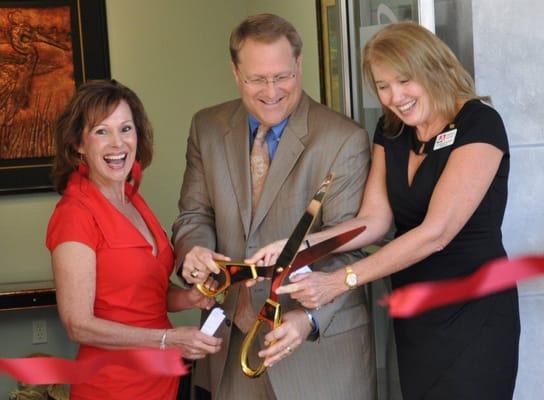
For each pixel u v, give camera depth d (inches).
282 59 80.2
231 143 88.6
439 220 74.9
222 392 87.9
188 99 191.9
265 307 73.0
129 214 83.7
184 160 192.1
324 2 135.9
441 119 78.3
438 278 78.2
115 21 189.0
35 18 185.2
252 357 86.1
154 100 191.0
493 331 77.5
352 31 119.4
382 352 108.3
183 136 192.1
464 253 77.6
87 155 81.3
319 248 68.0
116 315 79.3
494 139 75.7
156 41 190.4
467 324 77.6
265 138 87.2
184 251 86.6
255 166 87.1
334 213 84.3
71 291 77.0
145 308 80.9
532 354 93.6
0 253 188.4
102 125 80.3
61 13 186.1
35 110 186.1
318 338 80.6
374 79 78.6
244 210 86.1
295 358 84.9
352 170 84.3
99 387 78.4
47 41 185.8
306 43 155.3
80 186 80.7
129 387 78.7
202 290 78.2
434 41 77.1
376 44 77.5
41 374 30.2
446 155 76.8
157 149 191.3
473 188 74.9
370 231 82.0
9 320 185.0
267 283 85.4
